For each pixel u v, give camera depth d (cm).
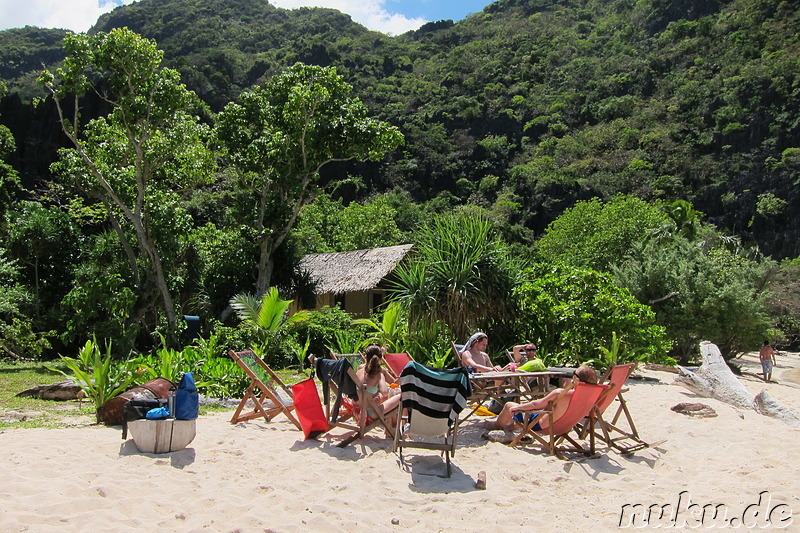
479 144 9019
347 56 11212
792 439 746
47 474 493
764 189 7381
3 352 1747
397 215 6456
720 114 8294
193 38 10838
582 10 12575
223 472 530
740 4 9788
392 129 2339
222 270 2259
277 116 2339
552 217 7581
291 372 1355
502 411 697
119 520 409
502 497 502
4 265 1944
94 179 1956
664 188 7650
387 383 742
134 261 1977
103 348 1723
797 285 4038
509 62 10844
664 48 9950
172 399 592
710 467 619
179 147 1975
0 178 2495
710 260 2084
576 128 9338
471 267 1159
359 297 2492
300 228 3269
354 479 532
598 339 1236
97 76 4553
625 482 562
